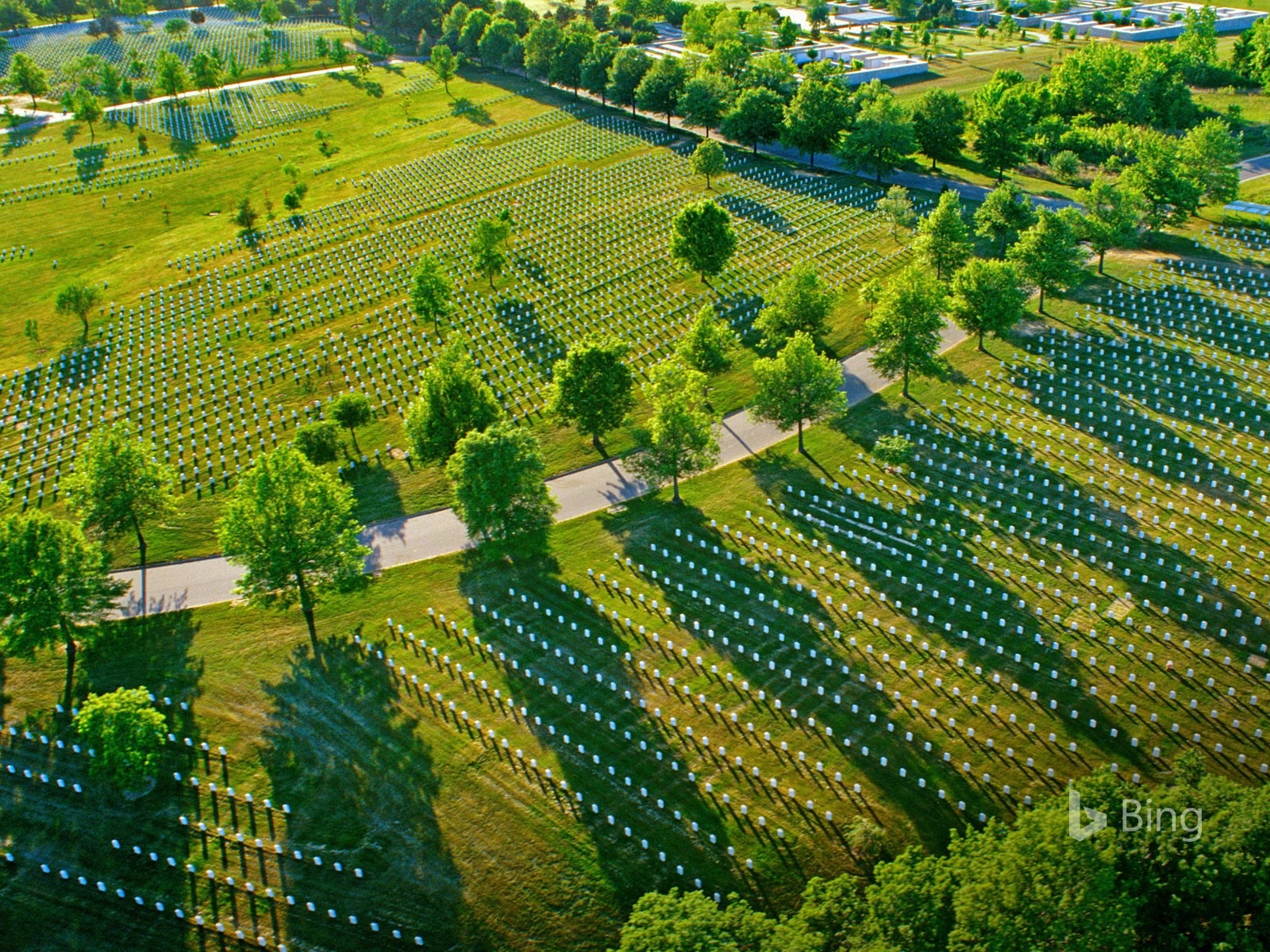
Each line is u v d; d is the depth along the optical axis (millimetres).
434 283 114062
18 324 130625
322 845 56531
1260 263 119438
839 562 75562
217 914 53531
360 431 99062
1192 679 62781
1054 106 173500
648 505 84438
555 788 58781
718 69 191625
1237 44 195875
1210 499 79250
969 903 41375
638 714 63250
